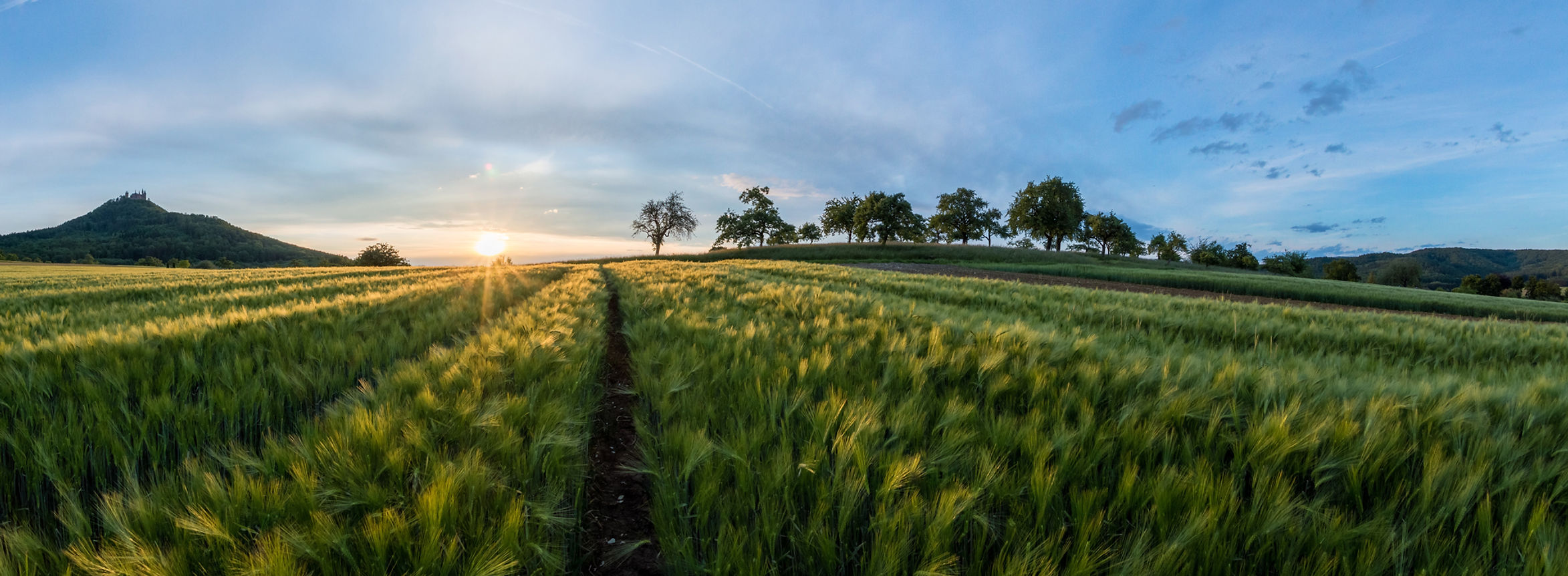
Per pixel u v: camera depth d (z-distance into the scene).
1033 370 3.27
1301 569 1.59
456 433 2.34
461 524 1.70
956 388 3.09
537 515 1.76
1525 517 1.85
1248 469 2.18
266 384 3.20
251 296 10.04
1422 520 1.80
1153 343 5.82
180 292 13.03
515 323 5.58
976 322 5.94
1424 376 4.47
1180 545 1.56
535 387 3.16
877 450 2.15
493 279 16.58
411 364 3.55
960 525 1.80
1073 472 2.03
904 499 1.83
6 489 2.28
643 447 2.42
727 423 2.63
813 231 85.00
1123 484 1.84
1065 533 1.82
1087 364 3.36
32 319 6.89
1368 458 2.10
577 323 5.93
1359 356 5.59
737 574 1.63
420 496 1.70
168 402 2.68
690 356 3.86
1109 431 2.30
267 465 2.00
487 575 1.46
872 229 69.94
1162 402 2.63
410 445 2.12
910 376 3.29
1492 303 25.09
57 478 2.15
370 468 1.98
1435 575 1.59
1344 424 2.22
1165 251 78.94
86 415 2.57
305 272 28.08
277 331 4.75
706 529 1.89
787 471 1.98
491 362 3.54
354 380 3.77
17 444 2.30
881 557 1.58
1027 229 73.94
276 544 1.51
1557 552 1.55
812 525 1.72
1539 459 2.11
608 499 2.59
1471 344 7.12
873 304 7.77
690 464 2.03
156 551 1.57
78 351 3.64
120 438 2.49
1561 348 6.88
